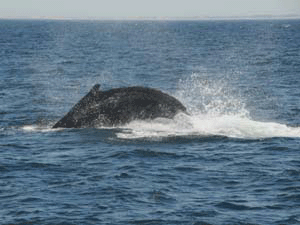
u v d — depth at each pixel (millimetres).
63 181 22562
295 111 39562
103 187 21734
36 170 24156
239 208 19656
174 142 28875
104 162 25344
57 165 24938
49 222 18500
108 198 20562
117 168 24344
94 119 32188
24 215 19047
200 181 22594
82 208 19656
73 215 19047
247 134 30484
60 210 19469
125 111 32000
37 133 31500
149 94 32406
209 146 28141
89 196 20797
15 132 31922
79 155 26594
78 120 32375
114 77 64500
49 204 20031
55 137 30328
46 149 27859
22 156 26516
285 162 25156
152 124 31703
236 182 22438
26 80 60219
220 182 22453
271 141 28953
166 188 21672
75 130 31688
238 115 38812
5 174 23609
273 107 41625
